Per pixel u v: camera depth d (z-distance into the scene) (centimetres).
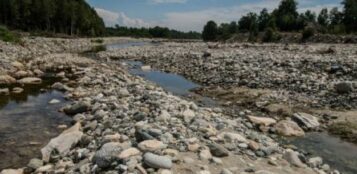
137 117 1080
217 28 13162
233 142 916
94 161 734
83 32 11512
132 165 681
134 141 849
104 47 6794
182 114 1142
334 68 2192
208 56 3441
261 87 1961
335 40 7238
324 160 986
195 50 4747
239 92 1875
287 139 1164
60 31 10400
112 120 1101
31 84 2008
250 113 1480
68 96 1645
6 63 2519
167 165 689
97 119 1170
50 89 1856
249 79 2153
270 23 10375
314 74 2136
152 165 685
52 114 1338
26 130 1132
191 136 902
